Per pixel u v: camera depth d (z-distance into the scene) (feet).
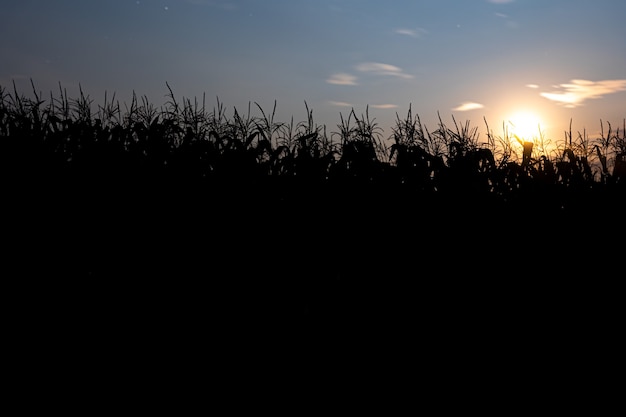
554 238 18.17
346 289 16.02
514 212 18.24
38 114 18.12
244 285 15.92
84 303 15.60
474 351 15.20
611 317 16.63
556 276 17.58
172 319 15.42
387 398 13.51
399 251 16.63
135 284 15.94
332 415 12.83
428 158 17.76
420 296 16.29
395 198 16.94
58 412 12.40
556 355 15.25
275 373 14.12
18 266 15.98
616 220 18.76
